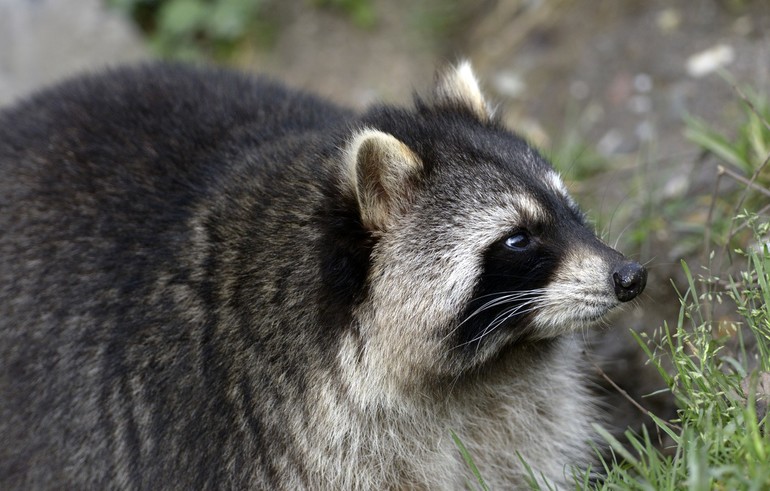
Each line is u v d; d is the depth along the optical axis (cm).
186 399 694
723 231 838
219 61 1480
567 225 679
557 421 787
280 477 692
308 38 1482
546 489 754
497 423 753
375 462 705
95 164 758
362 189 643
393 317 665
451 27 1468
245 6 1485
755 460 523
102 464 716
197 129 780
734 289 652
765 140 870
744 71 1072
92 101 810
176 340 700
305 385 678
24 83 1447
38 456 719
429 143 685
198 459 690
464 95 761
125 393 709
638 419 834
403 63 1447
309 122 811
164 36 1484
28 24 1466
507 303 667
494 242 663
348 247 656
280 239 680
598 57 1232
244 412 688
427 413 706
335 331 668
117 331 713
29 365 723
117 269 721
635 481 572
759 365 618
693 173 951
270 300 677
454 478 727
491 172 674
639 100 1145
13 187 763
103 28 1474
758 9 1120
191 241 711
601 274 654
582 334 798
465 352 675
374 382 680
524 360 728
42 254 737
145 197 738
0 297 736
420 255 661
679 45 1155
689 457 536
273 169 712
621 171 1065
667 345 805
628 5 1254
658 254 899
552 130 1209
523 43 1356
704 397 595
